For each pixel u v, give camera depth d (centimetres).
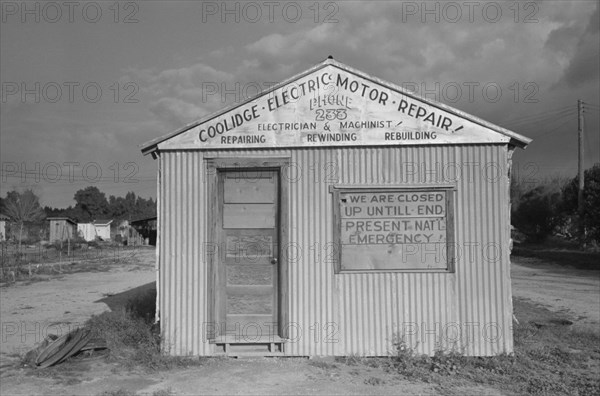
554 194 3959
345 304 855
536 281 2025
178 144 872
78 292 1808
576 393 689
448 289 850
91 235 6800
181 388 709
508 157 859
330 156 869
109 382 733
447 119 859
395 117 862
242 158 871
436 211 859
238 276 871
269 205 875
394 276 855
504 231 851
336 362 825
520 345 918
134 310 1169
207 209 870
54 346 844
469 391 699
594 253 2886
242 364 816
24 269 2638
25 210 4322
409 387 712
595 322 1177
